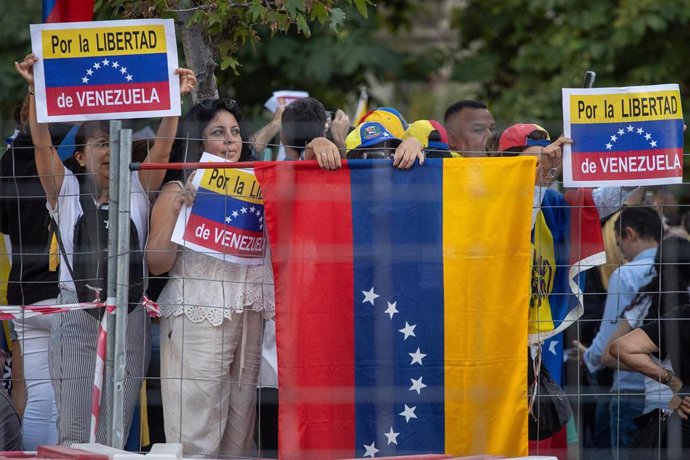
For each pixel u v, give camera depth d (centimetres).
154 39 996
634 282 1227
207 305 1019
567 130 991
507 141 1082
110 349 967
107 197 1054
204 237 1006
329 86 2305
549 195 1037
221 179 1006
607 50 2233
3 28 2078
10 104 2028
